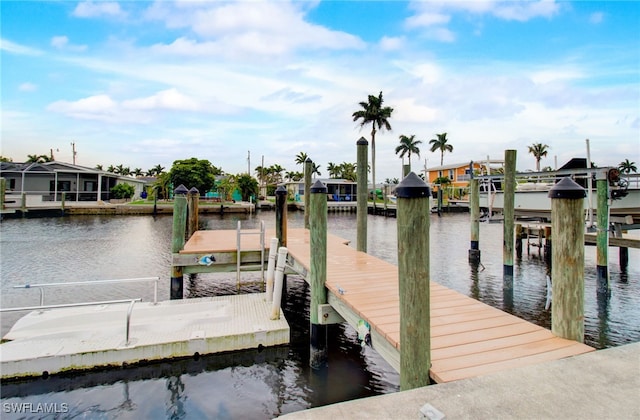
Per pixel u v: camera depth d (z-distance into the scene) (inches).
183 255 302.5
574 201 113.0
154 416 166.9
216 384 193.6
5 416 163.9
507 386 81.0
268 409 174.2
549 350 109.2
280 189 318.3
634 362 92.1
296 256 276.7
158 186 1643.7
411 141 1957.4
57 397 178.2
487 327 134.3
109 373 195.9
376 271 235.1
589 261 496.7
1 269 469.4
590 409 71.6
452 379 93.7
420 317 96.3
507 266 376.5
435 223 1117.7
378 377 202.8
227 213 1551.4
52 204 1242.6
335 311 204.5
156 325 230.2
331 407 71.7
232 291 382.0
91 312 241.9
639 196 451.8
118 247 642.2
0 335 243.9
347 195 2044.8
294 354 225.1
